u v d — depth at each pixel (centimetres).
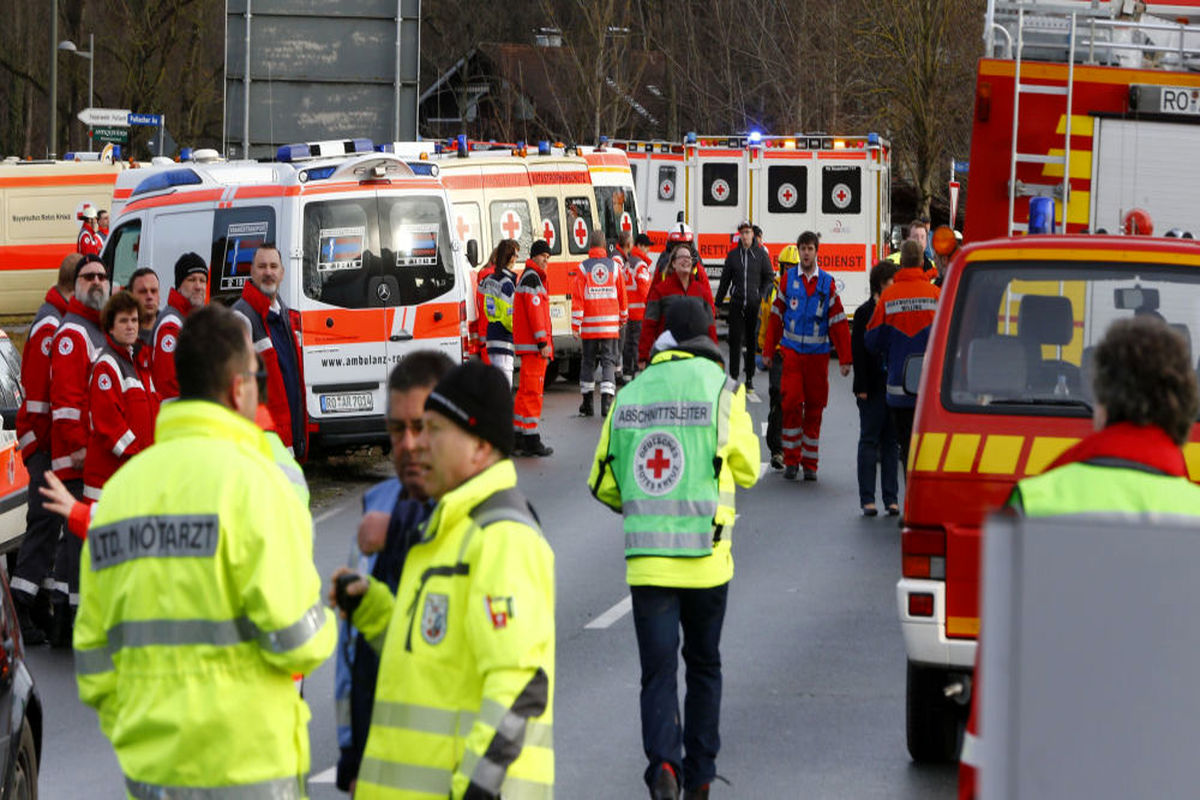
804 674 2539
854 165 8869
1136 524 565
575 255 6906
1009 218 3309
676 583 1838
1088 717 565
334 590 1162
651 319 5009
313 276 4425
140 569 1145
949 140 12912
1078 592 566
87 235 8200
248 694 1139
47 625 2883
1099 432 1077
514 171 6656
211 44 15375
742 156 8988
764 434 5322
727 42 15350
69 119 16162
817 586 3184
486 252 6519
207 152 6356
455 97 18375
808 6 14062
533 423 4938
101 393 2725
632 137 16238
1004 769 569
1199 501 1034
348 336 4444
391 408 1277
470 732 1073
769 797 1958
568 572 3328
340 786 1241
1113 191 3275
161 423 1175
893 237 10938
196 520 1136
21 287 10731
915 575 1931
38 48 16088
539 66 17925
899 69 12575
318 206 4441
